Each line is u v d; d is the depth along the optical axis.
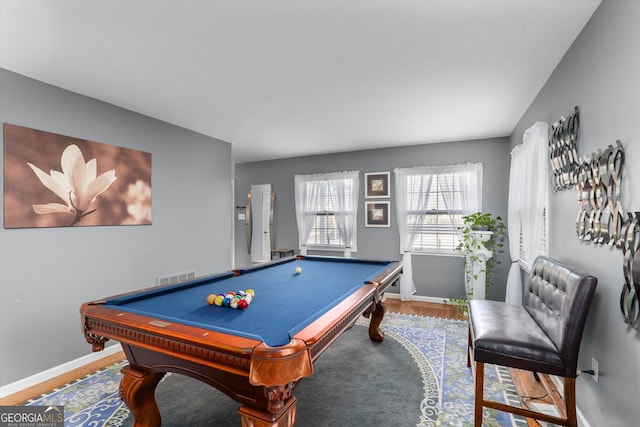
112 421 1.95
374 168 5.30
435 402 2.14
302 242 5.89
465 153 4.69
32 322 2.49
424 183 4.91
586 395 1.85
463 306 4.43
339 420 1.95
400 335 3.38
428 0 1.62
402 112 3.41
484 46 2.07
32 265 2.50
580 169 1.90
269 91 2.83
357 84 2.68
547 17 1.76
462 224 4.68
